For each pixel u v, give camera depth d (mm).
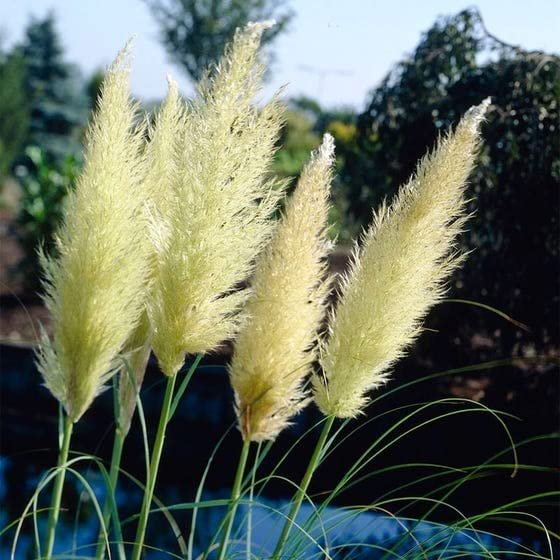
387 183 4516
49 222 6223
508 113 3969
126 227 1419
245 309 1542
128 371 1515
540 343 4223
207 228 1369
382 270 1421
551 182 4035
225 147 1358
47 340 1485
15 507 3170
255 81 1360
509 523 2961
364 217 4680
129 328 1459
